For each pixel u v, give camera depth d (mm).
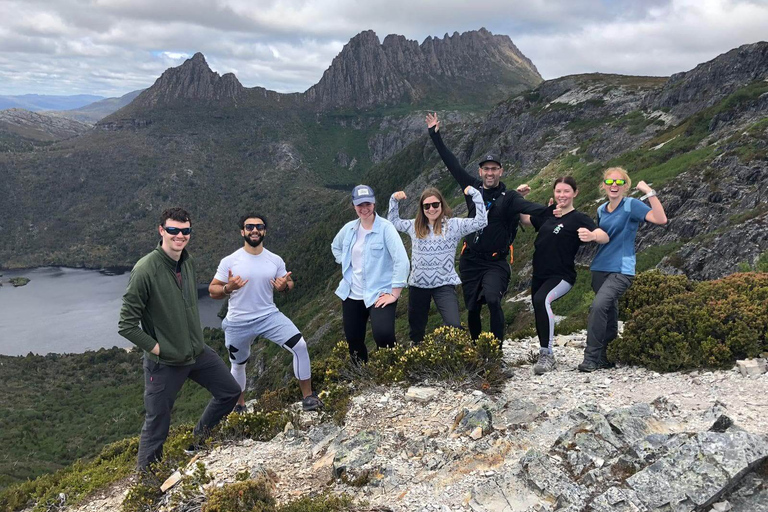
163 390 5637
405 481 4168
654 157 53188
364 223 6430
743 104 50094
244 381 6969
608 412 4387
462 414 5023
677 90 71750
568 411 4730
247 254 6293
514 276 41094
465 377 6129
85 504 6453
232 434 5973
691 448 3480
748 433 3471
